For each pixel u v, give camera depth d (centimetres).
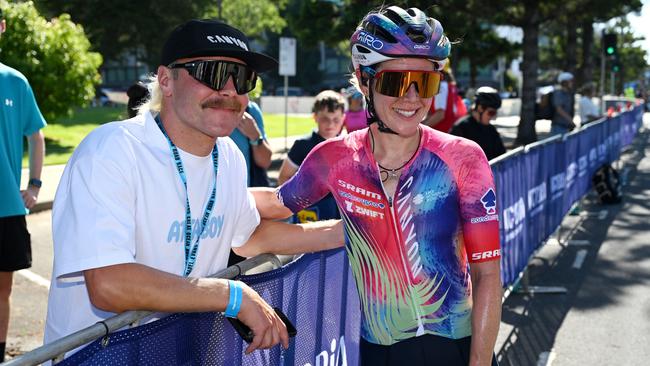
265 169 449
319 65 7094
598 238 718
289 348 208
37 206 852
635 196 991
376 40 183
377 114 186
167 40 179
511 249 476
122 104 3984
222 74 173
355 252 199
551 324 461
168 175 175
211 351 171
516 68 6825
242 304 163
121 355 143
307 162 205
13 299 493
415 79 181
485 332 180
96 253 155
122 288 154
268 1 5341
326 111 423
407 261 189
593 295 524
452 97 700
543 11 1595
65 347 133
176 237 179
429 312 191
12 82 360
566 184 717
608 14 1725
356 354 267
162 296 155
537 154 558
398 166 189
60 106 1483
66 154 1352
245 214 206
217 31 175
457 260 191
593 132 912
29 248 363
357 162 193
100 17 4138
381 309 195
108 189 161
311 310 222
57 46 1445
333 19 1894
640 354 407
